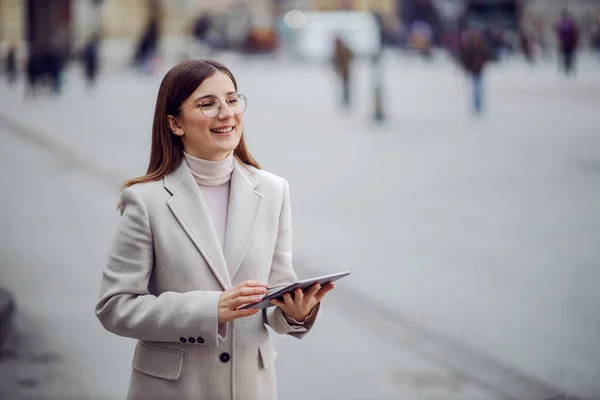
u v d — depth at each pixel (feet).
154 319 9.55
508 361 20.67
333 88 104.53
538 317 23.88
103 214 36.70
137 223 9.88
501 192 41.91
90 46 102.27
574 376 19.81
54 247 30.94
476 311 24.32
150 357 10.02
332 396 18.45
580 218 36.14
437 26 180.55
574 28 111.55
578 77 111.75
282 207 10.63
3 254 29.81
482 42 74.49
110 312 9.77
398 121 71.92
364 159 52.60
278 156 53.83
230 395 10.00
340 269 28.53
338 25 147.13
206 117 9.96
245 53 152.46
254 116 76.33
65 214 36.63
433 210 37.99
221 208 10.34
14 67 105.40
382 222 35.65
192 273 9.88
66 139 59.62
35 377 18.97
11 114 75.46
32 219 35.58
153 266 10.04
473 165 49.85
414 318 23.72
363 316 23.90
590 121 68.74
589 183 43.80
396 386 19.11
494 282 27.12
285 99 91.40
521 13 182.60
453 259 29.86
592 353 21.18
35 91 91.97
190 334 9.55
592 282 27.07
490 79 111.14
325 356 20.93
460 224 35.27
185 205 10.02
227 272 9.95
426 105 83.87
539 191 41.98
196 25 151.33
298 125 69.97
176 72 10.08
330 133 64.95
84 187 42.88
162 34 150.51
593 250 30.94
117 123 69.72
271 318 10.34
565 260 29.71
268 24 167.43
